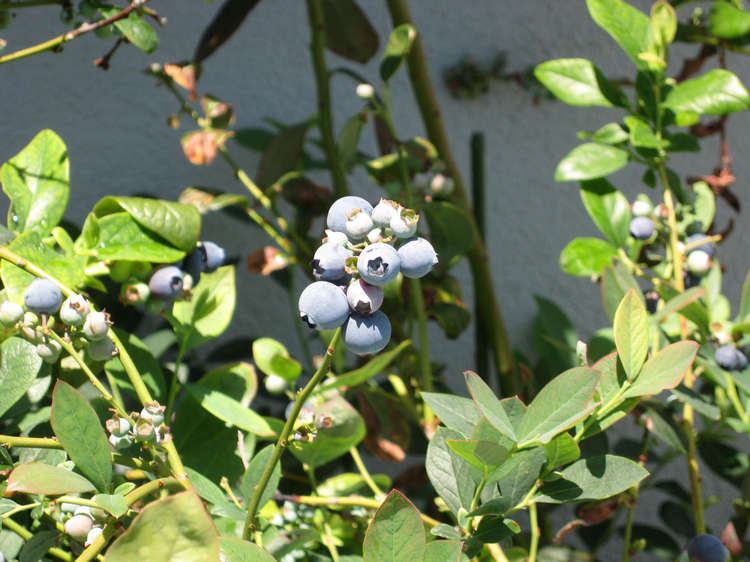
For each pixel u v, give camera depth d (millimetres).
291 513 571
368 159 896
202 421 569
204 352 924
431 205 750
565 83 674
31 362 493
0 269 498
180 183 914
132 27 560
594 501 584
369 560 436
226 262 927
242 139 906
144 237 544
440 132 840
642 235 644
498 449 444
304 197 811
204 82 927
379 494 580
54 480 426
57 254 514
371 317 428
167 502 397
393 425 689
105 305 729
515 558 582
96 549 432
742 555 663
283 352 605
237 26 721
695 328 601
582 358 492
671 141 638
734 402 590
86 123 857
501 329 856
